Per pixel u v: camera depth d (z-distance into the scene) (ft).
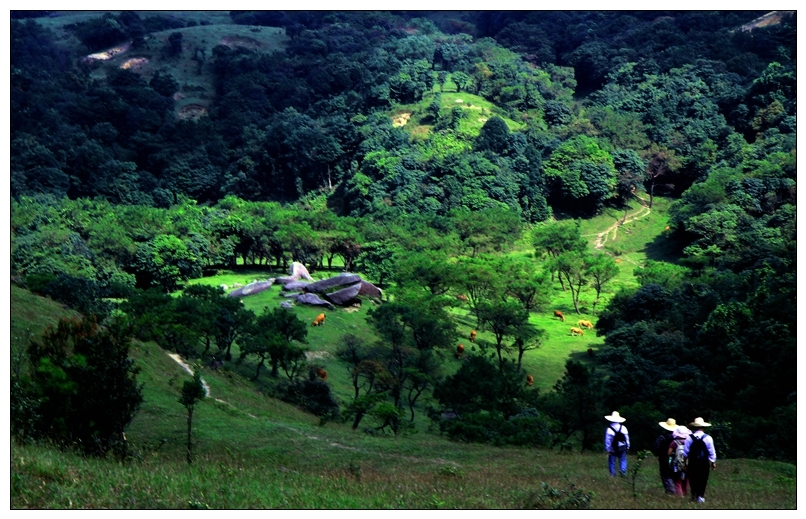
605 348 281.95
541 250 455.22
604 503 69.87
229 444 113.29
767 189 478.59
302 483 72.84
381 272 397.60
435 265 339.77
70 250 395.34
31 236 402.93
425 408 217.56
